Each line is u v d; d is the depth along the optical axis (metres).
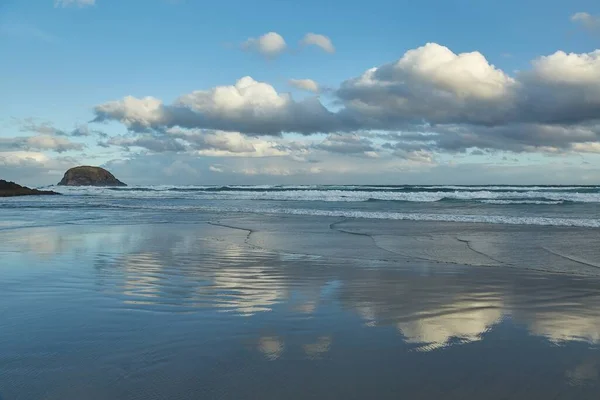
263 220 19.05
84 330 4.38
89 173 126.06
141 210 25.88
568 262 8.90
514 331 4.46
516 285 6.68
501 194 37.88
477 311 5.22
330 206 28.84
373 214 21.58
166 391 3.07
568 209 24.72
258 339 4.17
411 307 5.39
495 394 3.05
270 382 3.23
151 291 6.16
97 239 12.23
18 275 7.22
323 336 4.28
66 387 3.12
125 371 3.40
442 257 9.54
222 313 5.07
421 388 3.14
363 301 5.68
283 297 5.89
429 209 25.22
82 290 6.18
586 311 5.23
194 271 7.74
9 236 12.80
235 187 76.62
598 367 3.52
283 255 9.70
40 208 27.97
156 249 10.41
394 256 9.62
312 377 3.32
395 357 3.73
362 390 3.11
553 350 3.91
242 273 7.59
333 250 10.54
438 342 4.12
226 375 3.34
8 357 3.66
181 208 27.61
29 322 4.65
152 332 4.34
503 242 11.88
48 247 10.56
